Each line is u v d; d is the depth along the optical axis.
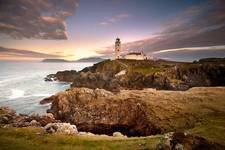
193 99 79.50
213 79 159.38
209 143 28.88
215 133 39.72
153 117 70.94
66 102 95.31
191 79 158.50
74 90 99.44
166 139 29.00
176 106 73.50
